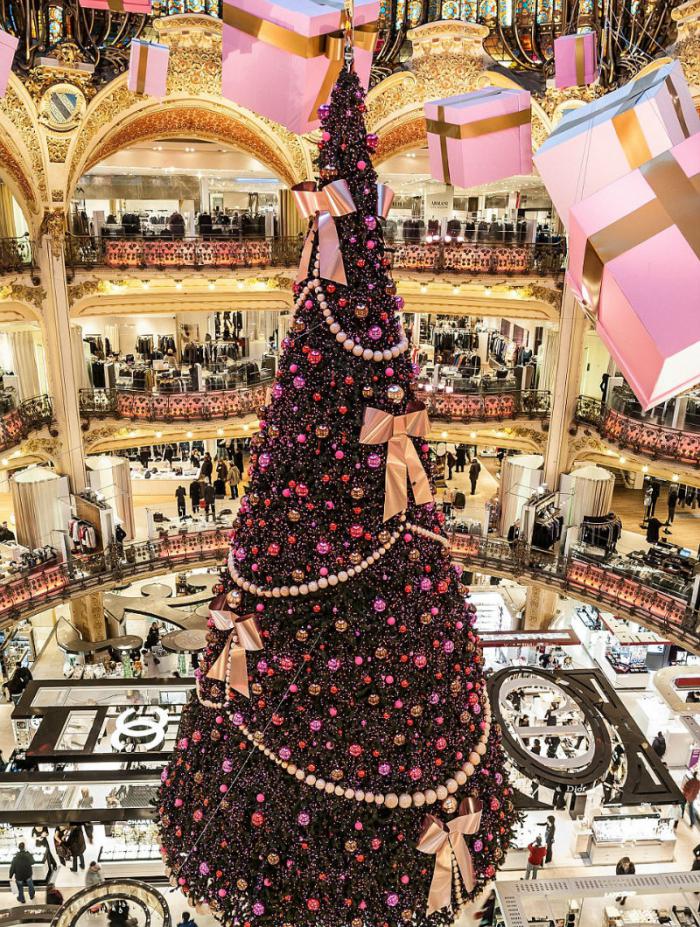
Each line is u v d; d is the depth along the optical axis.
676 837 13.49
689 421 16.34
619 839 12.97
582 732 13.72
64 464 18.20
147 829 12.27
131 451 25.58
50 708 13.73
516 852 12.79
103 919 9.55
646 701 17.00
